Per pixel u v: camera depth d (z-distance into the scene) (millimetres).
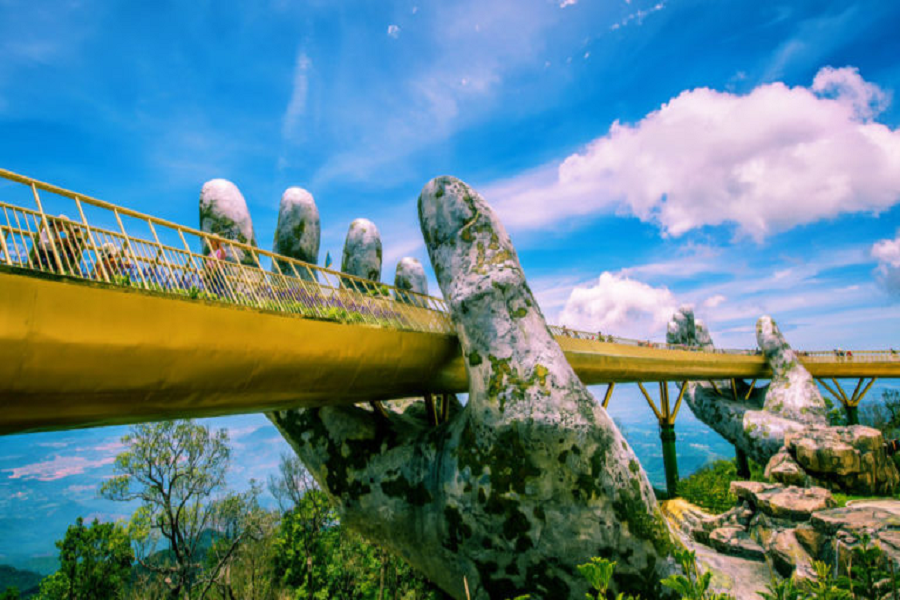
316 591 26891
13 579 113125
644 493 12336
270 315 10305
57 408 7758
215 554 28297
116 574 27469
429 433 14914
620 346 26000
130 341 8086
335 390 12531
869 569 5168
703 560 17562
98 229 8125
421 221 15930
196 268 9734
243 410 11250
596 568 3871
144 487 24078
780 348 37156
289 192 21344
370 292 14250
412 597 23469
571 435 11805
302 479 30438
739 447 36969
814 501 18062
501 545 12234
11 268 6828
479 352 13141
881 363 38969
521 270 14117
